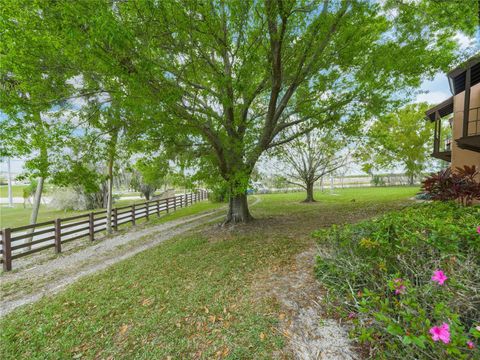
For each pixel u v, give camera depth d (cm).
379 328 191
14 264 634
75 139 651
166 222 1185
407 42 554
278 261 438
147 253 609
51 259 667
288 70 652
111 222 1040
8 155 476
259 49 605
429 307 170
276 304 289
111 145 711
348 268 258
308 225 767
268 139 751
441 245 208
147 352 233
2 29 361
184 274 425
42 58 425
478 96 726
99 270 533
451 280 170
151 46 433
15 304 395
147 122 490
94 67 445
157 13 395
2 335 285
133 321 289
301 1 513
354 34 549
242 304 300
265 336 237
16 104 434
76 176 614
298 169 1557
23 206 2478
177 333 257
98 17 295
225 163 696
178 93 448
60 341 264
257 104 941
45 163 546
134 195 4275
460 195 471
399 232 241
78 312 325
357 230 295
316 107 797
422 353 148
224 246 589
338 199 1642
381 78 601
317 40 571
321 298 287
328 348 213
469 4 373
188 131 549
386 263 233
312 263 405
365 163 1448
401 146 2495
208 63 590
